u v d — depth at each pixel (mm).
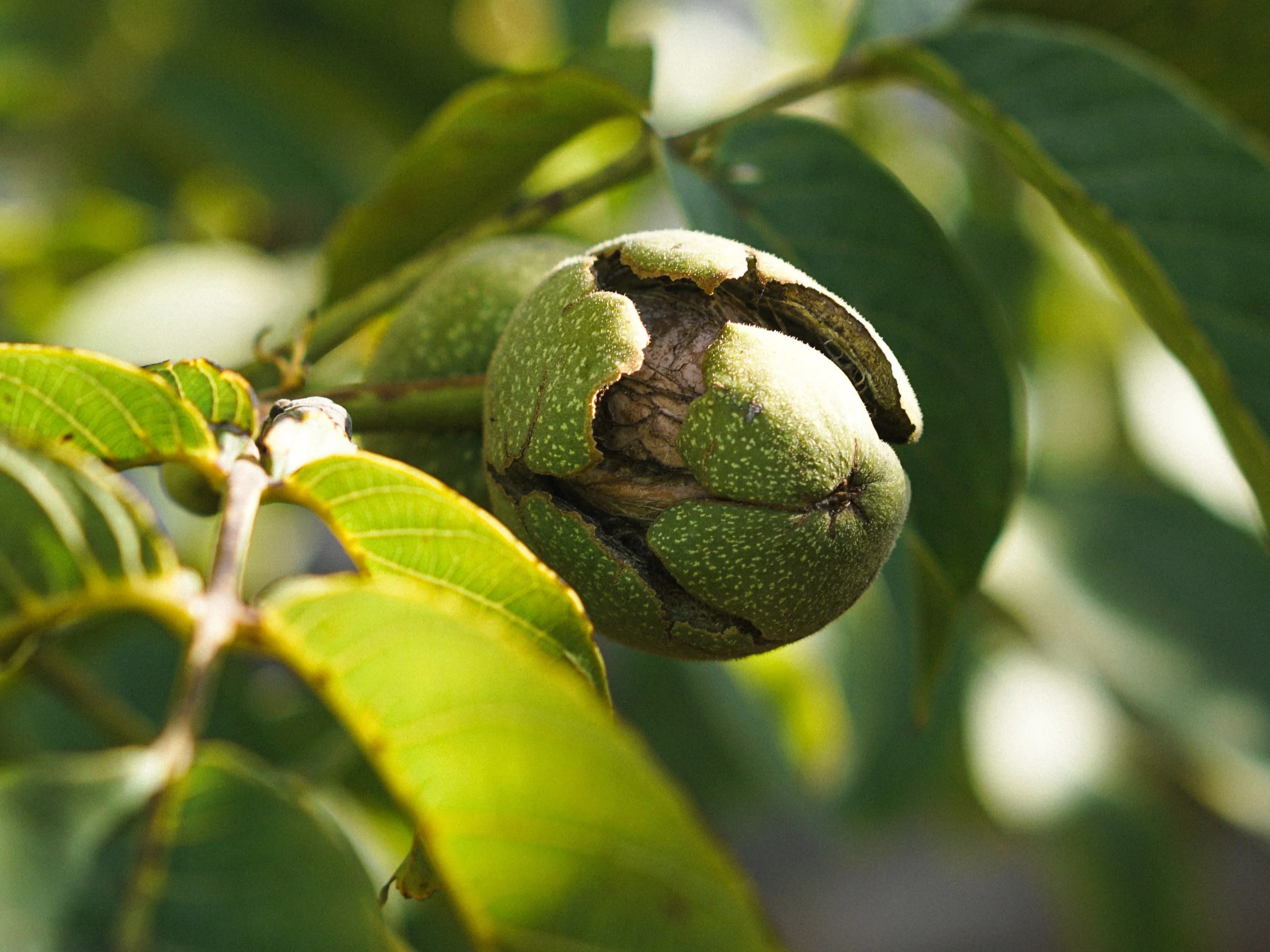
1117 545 756
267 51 811
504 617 433
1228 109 574
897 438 460
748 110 532
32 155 833
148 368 434
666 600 456
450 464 485
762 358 448
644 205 770
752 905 405
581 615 431
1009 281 789
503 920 410
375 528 432
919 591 518
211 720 580
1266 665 729
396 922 493
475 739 406
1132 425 756
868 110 776
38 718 579
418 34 796
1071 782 748
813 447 446
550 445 449
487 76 812
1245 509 733
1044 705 763
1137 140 512
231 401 437
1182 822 829
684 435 448
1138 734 786
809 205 510
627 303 450
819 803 806
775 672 719
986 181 797
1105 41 562
